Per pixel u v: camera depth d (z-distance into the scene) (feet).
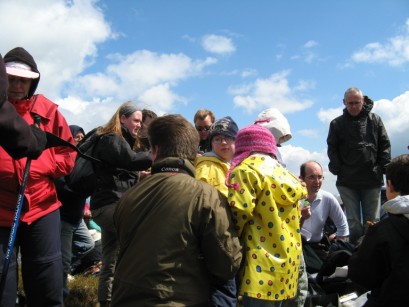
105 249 13.10
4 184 8.38
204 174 10.20
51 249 8.86
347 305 12.17
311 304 12.24
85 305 14.89
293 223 9.14
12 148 7.03
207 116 15.70
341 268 13.38
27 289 8.80
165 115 7.90
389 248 8.05
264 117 12.71
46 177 9.07
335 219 15.47
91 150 12.52
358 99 19.30
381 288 8.21
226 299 7.25
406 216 8.10
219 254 6.91
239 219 8.34
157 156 7.63
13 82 8.79
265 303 8.58
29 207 8.54
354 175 19.74
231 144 10.62
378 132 19.75
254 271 8.50
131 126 13.70
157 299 6.57
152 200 7.08
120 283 6.93
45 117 9.33
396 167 8.78
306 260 14.02
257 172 8.70
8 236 8.36
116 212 7.55
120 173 12.71
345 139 19.89
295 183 9.11
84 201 13.20
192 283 6.82
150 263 6.69
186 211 6.87
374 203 19.65
